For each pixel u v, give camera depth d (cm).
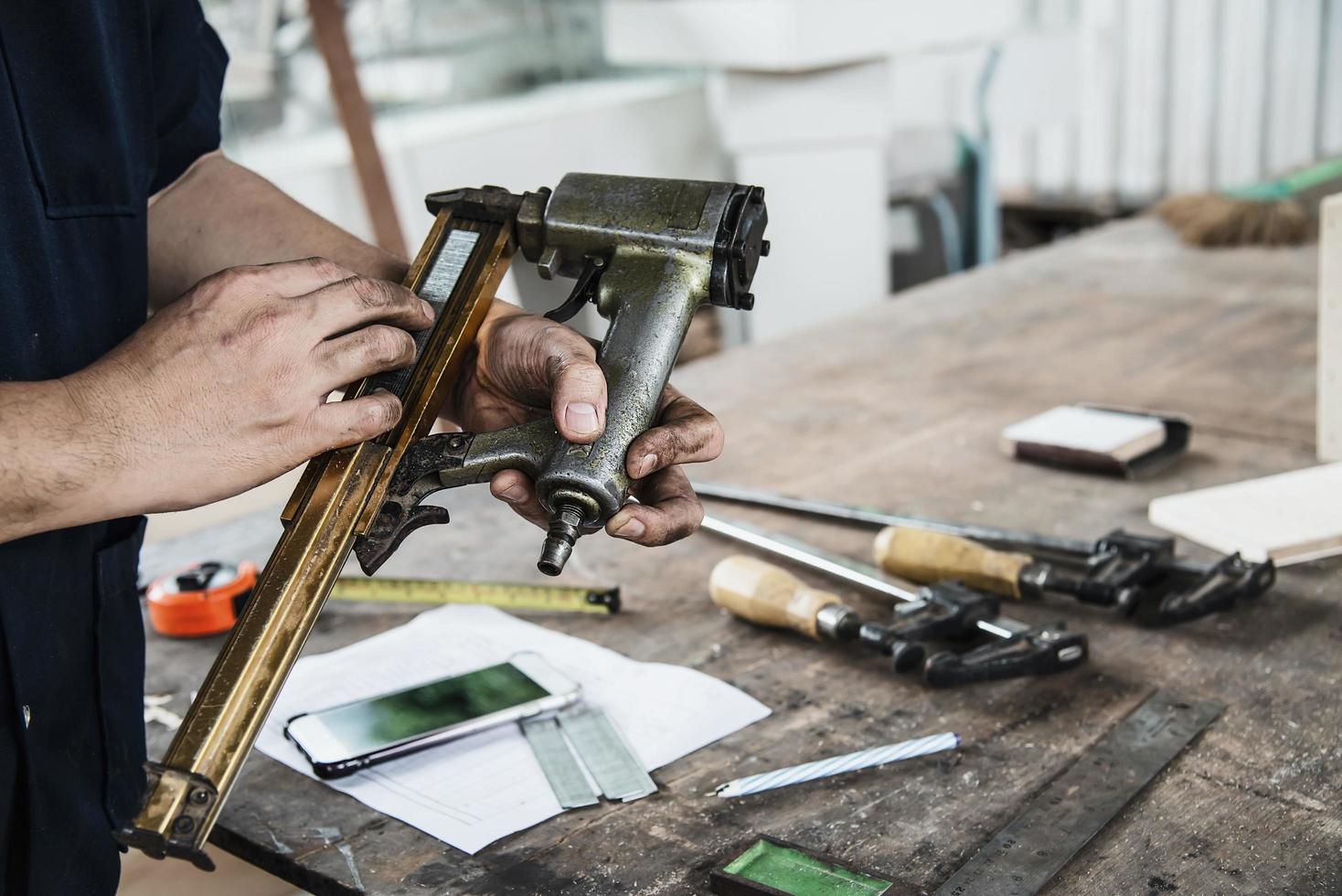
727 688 100
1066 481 136
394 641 112
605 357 83
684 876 78
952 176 357
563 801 87
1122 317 193
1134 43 433
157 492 73
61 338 84
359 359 77
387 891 79
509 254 92
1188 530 120
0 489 69
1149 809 81
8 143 80
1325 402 134
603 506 78
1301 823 79
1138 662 99
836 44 266
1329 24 401
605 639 110
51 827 84
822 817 83
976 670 97
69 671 85
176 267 107
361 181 292
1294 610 106
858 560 121
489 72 351
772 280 301
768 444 154
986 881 75
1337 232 129
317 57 304
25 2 81
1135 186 454
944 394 167
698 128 406
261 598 72
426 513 80
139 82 93
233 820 87
